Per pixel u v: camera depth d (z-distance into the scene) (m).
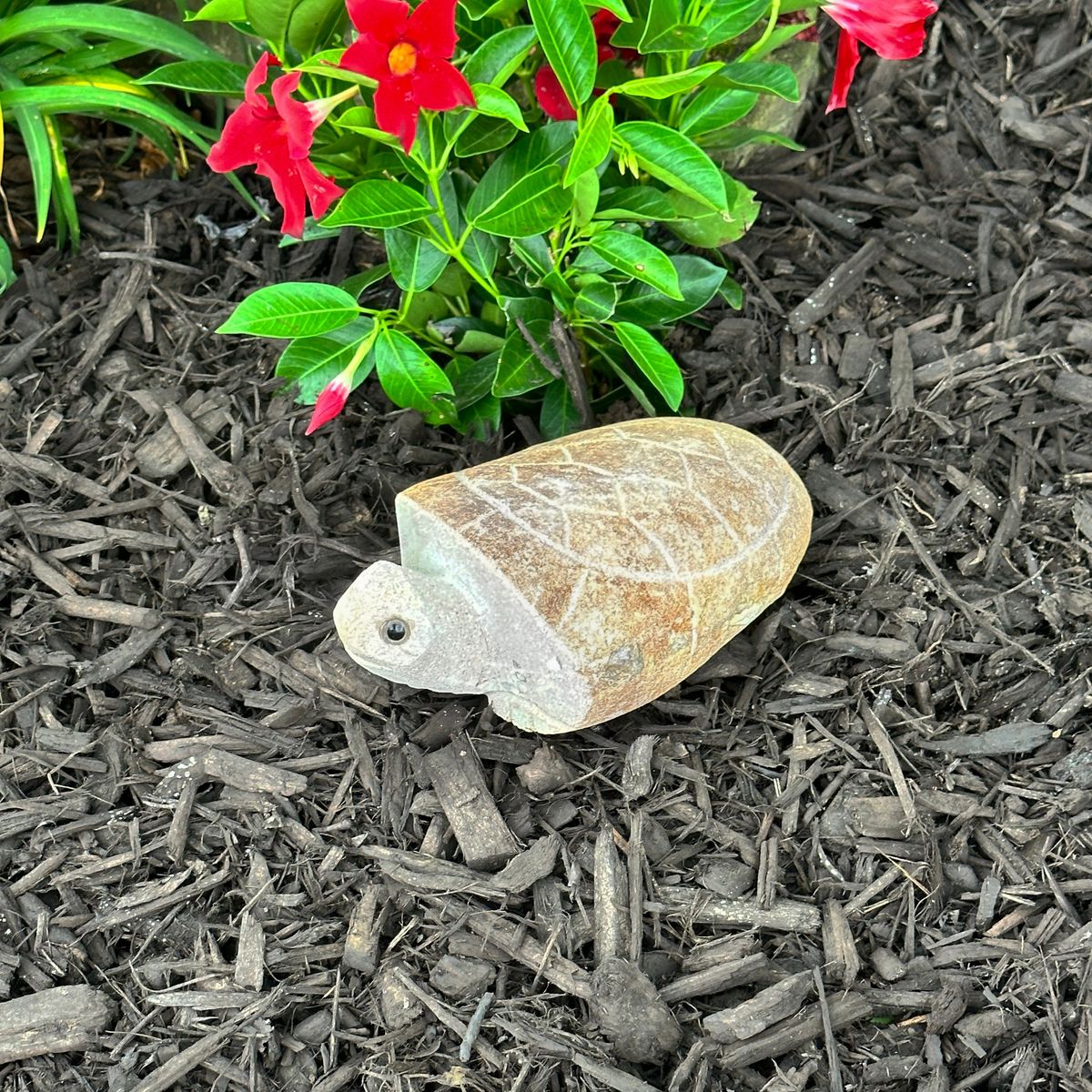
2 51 1.19
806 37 1.19
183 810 1.02
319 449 1.13
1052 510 1.11
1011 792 1.02
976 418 1.14
